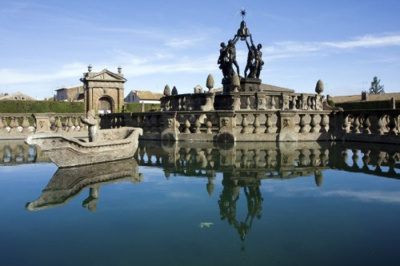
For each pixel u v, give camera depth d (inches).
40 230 183.9
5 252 154.6
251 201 240.8
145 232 179.9
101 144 405.4
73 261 144.4
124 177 327.0
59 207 228.1
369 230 181.6
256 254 151.5
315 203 234.5
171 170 363.3
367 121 639.8
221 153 494.9
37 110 2026.3
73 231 181.9
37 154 521.0
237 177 325.1
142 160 432.1
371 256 148.8
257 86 992.9
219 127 650.8
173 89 1283.2
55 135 354.9
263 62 1000.9
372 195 256.1
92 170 362.9
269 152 502.0
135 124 767.1
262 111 651.5
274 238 170.7
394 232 178.2
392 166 378.9
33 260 145.7
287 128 647.1
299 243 164.4
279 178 319.0
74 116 912.3
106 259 146.4
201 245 161.9
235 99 793.6
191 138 671.1
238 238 170.7
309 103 858.8
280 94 800.9
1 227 189.0
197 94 822.5
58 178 322.0
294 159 433.7
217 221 197.9
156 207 227.0
